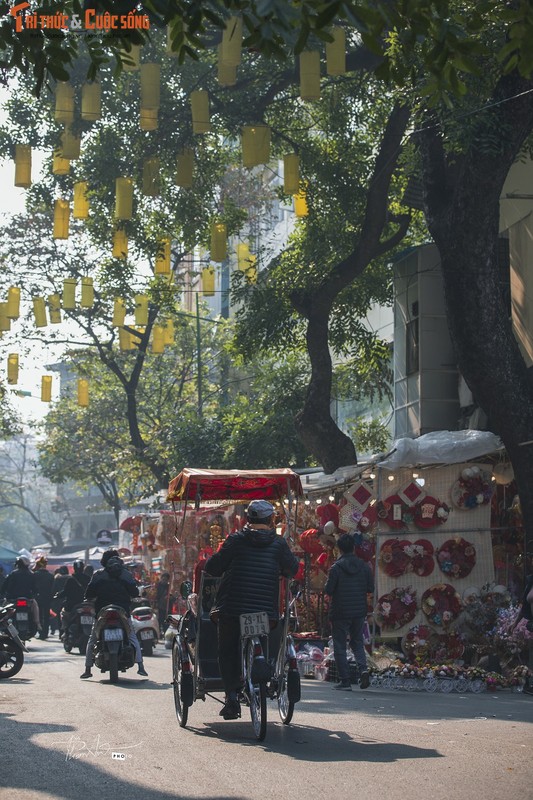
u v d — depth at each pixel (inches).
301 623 708.0
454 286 627.8
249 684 343.3
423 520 640.4
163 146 894.4
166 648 951.6
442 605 634.2
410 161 770.2
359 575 532.1
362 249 886.4
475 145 592.1
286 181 629.0
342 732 361.7
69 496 3543.3
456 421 917.2
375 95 949.2
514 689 545.0
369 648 617.3
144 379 1788.9
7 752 316.2
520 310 765.3
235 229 989.8
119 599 602.9
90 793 254.4
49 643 1062.4
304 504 748.0
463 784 264.5
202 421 1307.8
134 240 925.2
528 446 617.9
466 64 283.4
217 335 1787.6
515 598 637.9
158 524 1071.6
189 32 266.7
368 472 666.8
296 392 1245.1
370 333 1050.7
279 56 261.0
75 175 925.2
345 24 764.6
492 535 660.7
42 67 295.6
